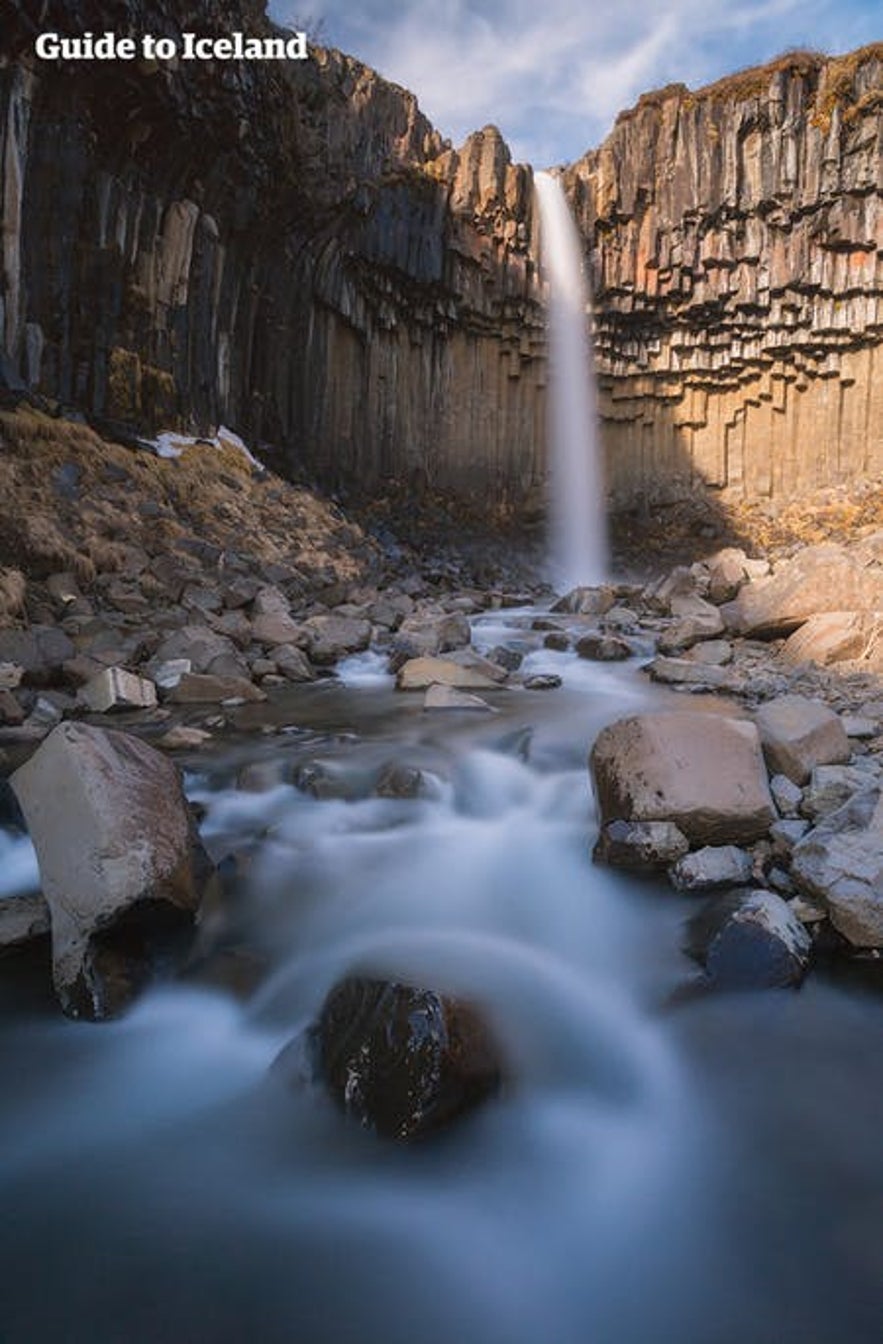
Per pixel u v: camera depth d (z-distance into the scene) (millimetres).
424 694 8820
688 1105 3184
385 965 3969
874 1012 3658
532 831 5434
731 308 28594
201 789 5906
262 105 17828
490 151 26969
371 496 25672
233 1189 2807
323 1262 2568
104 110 14867
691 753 4969
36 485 12195
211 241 18125
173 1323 2381
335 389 24922
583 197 28594
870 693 7898
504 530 28156
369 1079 2980
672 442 30719
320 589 14516
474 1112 2986
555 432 29906
